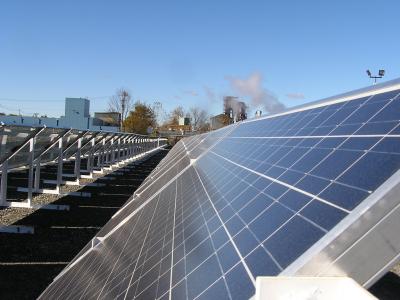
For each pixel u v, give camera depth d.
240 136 3.96
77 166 8.62
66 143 8.30
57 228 5.07
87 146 10.77
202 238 1.55
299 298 0.82
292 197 1.26
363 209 0.87
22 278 3.48
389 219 0.86
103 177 10.30
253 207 1.46
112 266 2.13
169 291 1.27
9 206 5.86
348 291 0.81
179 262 1.46
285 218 1.14
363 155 1.15
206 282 1.13
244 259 1.08
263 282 0.82
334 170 1.21
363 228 0.85
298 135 2.02
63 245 4.44
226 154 3.34
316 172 1.31
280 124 2.77
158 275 1.49
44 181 8.63
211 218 1.74
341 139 1.44
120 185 9.14
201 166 3.75
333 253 0.85
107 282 1.90
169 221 2.23
